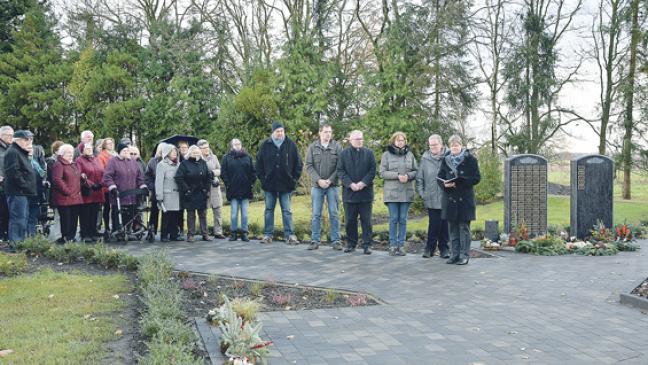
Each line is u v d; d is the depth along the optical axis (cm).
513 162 1222
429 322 605
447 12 2356
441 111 2503
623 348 521
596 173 1231
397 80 2311
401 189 1027
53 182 1074
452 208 939
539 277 852
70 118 3167
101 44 3219
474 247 1176
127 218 1153
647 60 2444
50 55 3259
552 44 2639
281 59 2661
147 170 1204
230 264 923
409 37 2391
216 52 3131
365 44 2767
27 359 468
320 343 532
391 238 1038
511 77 2631
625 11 2564
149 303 599
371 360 487
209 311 603
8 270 813
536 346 526
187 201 1157
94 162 1149
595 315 638
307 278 822
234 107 2625
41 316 598
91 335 535
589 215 1232
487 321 611
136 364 467
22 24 3359
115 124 2873
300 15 2808
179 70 3002
